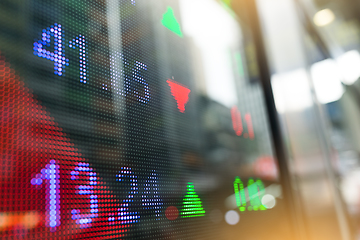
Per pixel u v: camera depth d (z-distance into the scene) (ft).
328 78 9.46
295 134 6.86
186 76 4.17
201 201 3.74
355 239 6.93
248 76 6.25
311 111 7.06
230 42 5.89
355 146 10.67
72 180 2.17
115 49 2.90
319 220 6.43
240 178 4.93
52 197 2.02
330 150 7.31
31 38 2.15
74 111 2.32
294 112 7.00
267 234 5.10
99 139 2.48
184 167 3.59
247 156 5.41
